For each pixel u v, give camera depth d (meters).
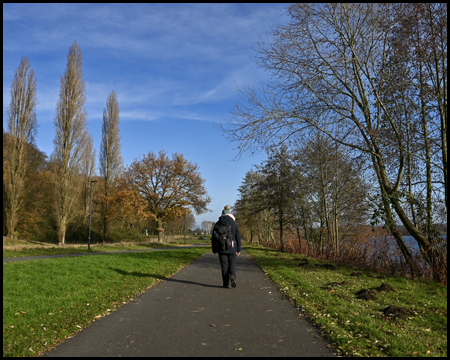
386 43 13.67
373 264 13.01
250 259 18.66
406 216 12.74
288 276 10.42
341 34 13.75
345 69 14.18
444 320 5.72
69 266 12.02
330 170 23.34
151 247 37.97
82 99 39.72
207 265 15.11
